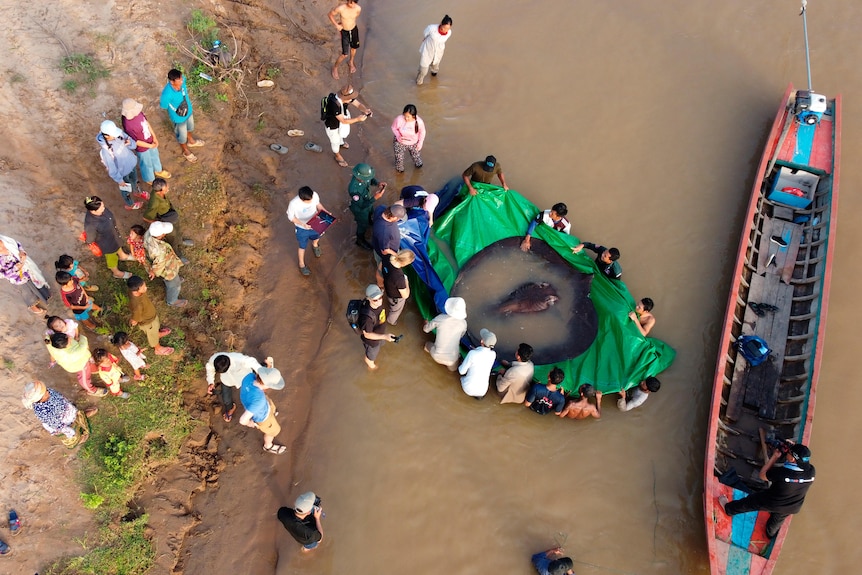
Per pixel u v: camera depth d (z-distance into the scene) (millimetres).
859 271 12898
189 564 9234
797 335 11703
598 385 10953
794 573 9766
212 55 13859
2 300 10023
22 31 12953
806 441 10133
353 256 12633
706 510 9727
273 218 12820
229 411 10227
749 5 17438
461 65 15977
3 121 11680
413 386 11273
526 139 14758
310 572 9391
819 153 13719
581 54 16406
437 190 13766
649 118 15266
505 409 11094
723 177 14312
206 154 12828
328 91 15031
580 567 9648
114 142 10414
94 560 8758
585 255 12414
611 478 10523
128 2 14117
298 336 11625
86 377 9258
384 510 9977
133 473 9484
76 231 11016
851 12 17203
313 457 10422
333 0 16797
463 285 12031
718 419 10461
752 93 15766
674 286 12695
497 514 10062
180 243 11672
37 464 9102
